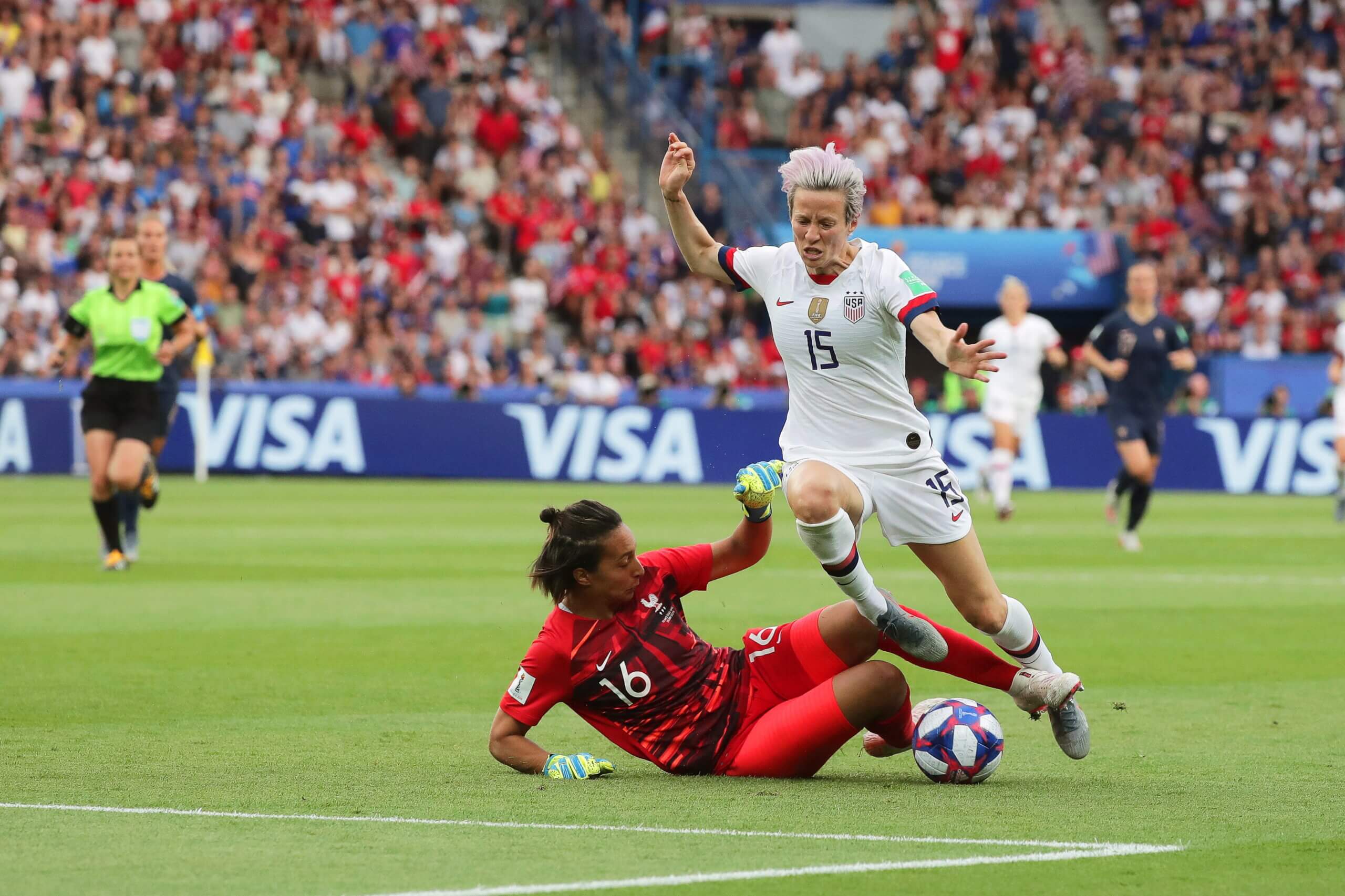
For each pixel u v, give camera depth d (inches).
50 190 2655.0
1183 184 3284.9
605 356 2723.9
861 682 516.1
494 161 3041.3
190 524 1663.4
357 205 2800.2
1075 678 532.7
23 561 1278.3
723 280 592.1
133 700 687.1
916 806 485.4
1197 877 400.8
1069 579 1213.7
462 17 3216.0
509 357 2716.5
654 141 3157.0
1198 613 1012.5
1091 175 3253.0
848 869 404.2
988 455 2514.8
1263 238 3193.9
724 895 380.5
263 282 2652.6
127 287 1169.4
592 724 541.6
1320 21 3531.0
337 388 2527.1
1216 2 3548.2
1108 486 2544.3
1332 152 3376.0
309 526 1653.5
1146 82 3412.9
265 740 598.5
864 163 3179.1
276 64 2997.0
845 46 3592.5
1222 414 2546.8
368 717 650.2
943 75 3376.0
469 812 472.1
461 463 2493.8
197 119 2829.7
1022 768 552.7
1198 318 3011.8
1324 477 2532.0
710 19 3489.2
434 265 2790.4
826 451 560.1
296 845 428.8
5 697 692.1
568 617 530.0
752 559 549.3
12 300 2493.8
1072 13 3619.6
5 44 2800.2
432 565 1275.8
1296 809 482.6
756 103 3324.3
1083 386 2847.0
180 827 450.9
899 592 1098.7
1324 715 666.2
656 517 1795.0
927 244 2955.2
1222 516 1955.0
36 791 502.6
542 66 3312.0
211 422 2427.4
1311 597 1099.9
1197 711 677.3
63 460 2417.6
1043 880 396.2
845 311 548.4
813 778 533.6
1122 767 555.2
